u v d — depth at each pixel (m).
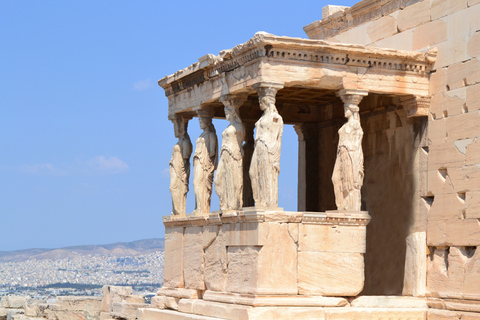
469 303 15.66
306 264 15.72
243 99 17.23
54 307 26.38
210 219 17.31
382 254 18.56
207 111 18.66
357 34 19.67
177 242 19.09
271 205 15.69
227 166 17.02
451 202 16.33
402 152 18.06
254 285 15.48
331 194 21.20
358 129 16.44
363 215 16.11
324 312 15.45
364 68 16.50
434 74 16.92
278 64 15.85
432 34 17.09
